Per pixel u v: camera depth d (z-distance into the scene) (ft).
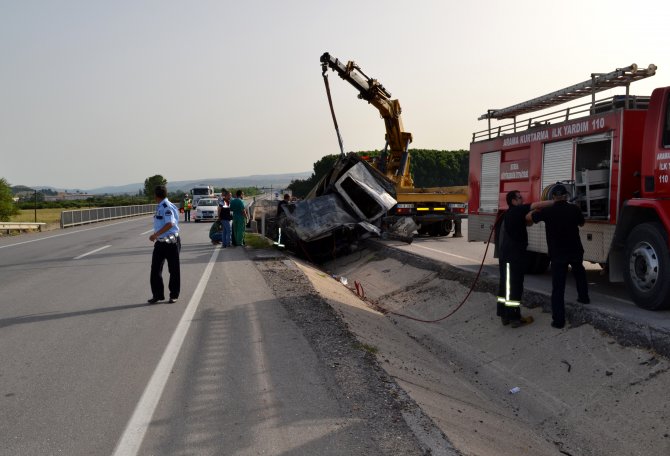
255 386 16.63
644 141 24.27
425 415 14.90
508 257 26.84
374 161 75.25
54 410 14.79
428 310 35.32
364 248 61.67
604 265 29.27
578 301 25.98
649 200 23.52
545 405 20.44
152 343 21.24
